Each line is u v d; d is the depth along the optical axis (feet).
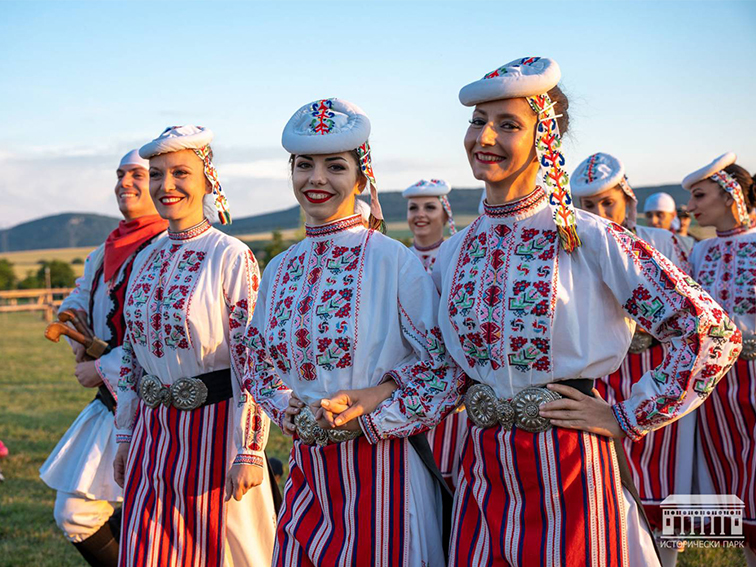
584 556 8.87
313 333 9.89
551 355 8.96
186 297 11.95
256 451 11.66
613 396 16.55
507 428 9.17
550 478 8.98
